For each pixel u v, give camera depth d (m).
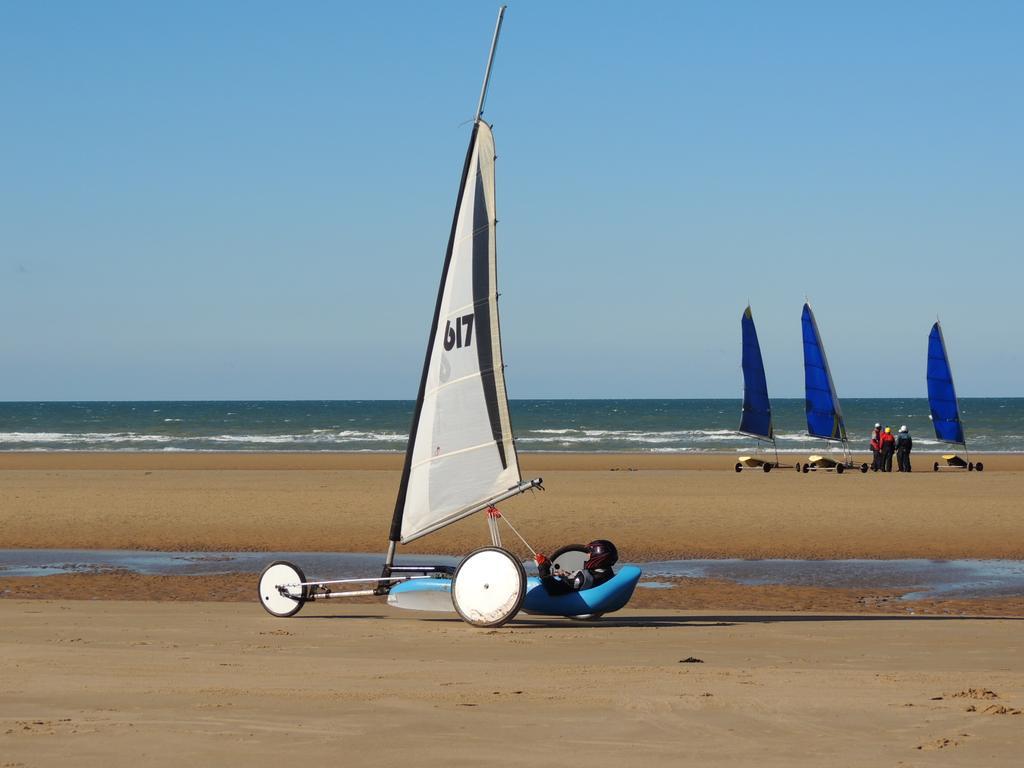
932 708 7.56
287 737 6.68
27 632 11.96
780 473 44.53
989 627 12.98
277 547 23.72
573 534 25.14
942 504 30.77
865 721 7.16
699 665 9.71
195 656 10.09
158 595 17.41
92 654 10.18
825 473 44.47
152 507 30.53
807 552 22.69
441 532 25.64
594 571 13.55
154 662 9.69
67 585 18.50
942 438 51.88
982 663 9.96
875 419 118.88
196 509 30.05
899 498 32.50
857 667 9.65
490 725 7.02
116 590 17.95
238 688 8.32
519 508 29.83
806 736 6.75
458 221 13.79
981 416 119.38
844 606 16.31
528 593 13.29
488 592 12.59
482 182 13.59
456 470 13.52
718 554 22.47
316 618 13.66
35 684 8.50
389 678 8.84
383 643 11.22
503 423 13.31
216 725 7.00
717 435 86.06
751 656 10.38
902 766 6.03
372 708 7.54
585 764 6.07
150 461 56.34
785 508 29.84
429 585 13.19
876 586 18.52
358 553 22.81
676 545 23.59
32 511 29.62
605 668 9.43
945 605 16.47
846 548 23.17
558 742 6.58
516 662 9.84
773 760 6.16
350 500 32.28
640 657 10.26
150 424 113.38
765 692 8.16
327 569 20.56
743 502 31.33
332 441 82.31
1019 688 8.38
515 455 13.27
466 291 13.64
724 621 13.72
